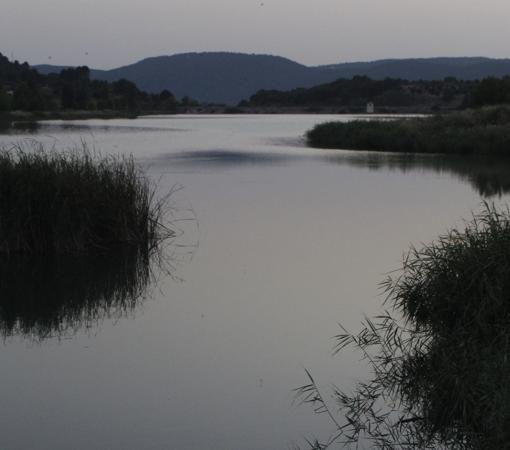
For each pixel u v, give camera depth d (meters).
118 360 8.73
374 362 8.44
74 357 8.84
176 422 7.22
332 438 6.92
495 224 8.80
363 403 7.55
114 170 14.49
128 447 6.76
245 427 7.12
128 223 13.91
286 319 10.02
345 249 13.90
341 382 8.01
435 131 38.75
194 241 14.66
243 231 15.62
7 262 12.88
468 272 8.10
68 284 11.80
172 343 9.25
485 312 7.73
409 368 7.98
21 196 13.08
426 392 7.52
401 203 19.25
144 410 7.46
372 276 12.01
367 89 150.75
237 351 8.94
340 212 17.86
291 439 6.90
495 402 6.36
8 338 9.51
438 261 8.70
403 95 130.25
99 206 13.67
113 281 11.96
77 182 13.55
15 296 11.21
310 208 18.45
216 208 18.45
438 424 7.03
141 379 8.20
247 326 9.80
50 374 8.34
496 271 7.91
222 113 147.00
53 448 6.73
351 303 10.62
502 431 6.18
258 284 11.69
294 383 8.04
